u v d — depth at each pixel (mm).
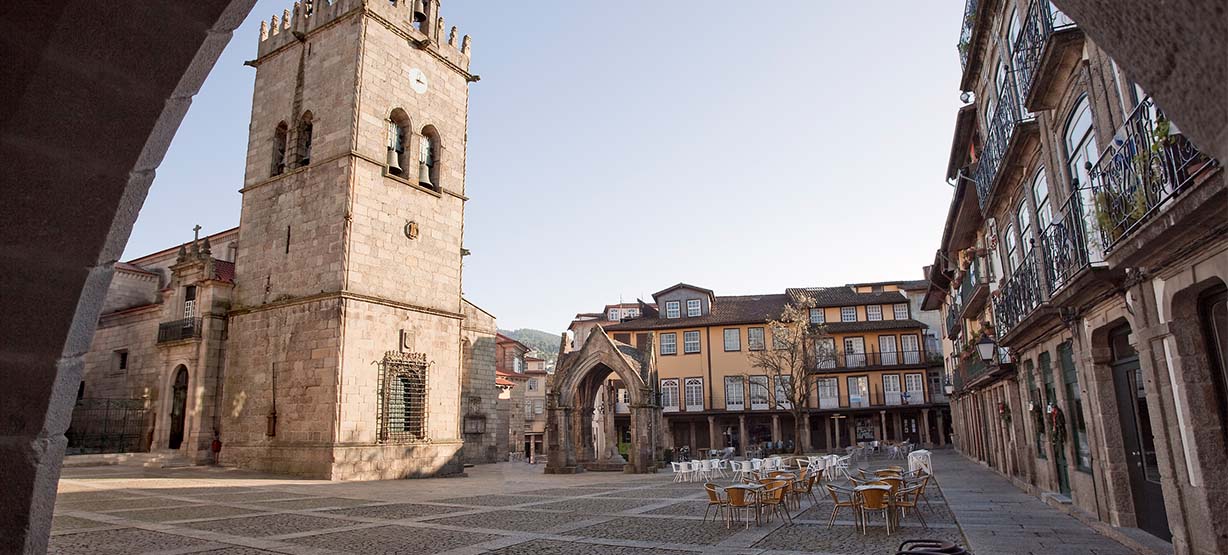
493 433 39812
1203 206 5719
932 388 54062
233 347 27250
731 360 55469
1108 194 8062
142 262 40781
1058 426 13453
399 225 26969
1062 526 11352
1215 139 1823
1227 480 7094
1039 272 13055
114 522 12305
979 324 25109
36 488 2082
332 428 23156
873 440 53750
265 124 29109
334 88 26672
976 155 20203
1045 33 10250
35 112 2004
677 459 46094
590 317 64562
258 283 27266
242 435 25922
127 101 2096
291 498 16953
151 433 30234
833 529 11891
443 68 30422
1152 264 7594
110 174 2127
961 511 13508
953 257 27422
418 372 26625
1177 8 1612
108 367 34188
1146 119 7113
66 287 2131
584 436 31922
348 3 27094
